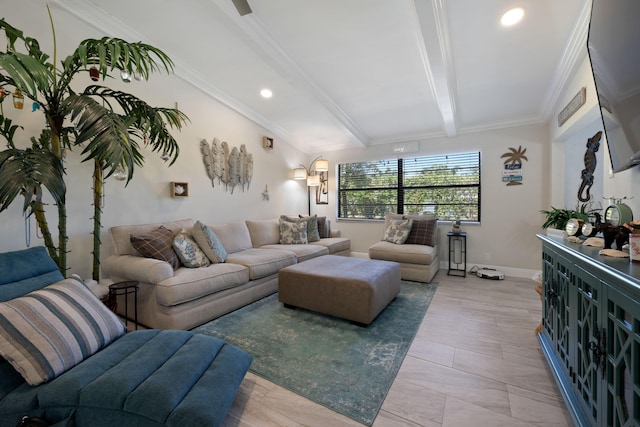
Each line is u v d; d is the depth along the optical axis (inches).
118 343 55.6
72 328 50.1
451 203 178.4
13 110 83.2
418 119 163.0
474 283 141.5
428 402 56.6
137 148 105.1
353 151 211.0
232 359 57.5
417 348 77.6
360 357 73.3
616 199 68.9
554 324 63.6
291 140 203.9
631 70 46.9
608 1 52.4
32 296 50.6
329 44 99.4
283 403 56.9
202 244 111.6
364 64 111.0
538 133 149.3
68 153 94.0
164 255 97.0
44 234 73.4
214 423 42.6
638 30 44.3
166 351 54.3
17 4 82.3
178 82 127.5
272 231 168.1
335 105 146.1
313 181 211.6
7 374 45.9
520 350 76.2
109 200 105.2
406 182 194.4
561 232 71.7
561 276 58.4
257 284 117.3
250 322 95.9
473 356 73.4
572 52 92.7
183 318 88.0
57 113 68.9
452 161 178.2
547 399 57.3
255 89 142.6
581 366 47.1
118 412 42.5
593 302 42.4
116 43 68.6
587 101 91.1
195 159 136.1
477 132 165.5
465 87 122.7
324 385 62.2
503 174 158.2
